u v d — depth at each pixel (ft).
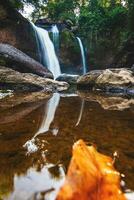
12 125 18.43
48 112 23.91
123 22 81.82
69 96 37.11
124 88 44.19
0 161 11.45
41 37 74.38
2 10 65.05
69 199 5.81
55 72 77.10
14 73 45.65
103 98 35.45
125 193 8.47
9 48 57.52
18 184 9.11
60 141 14.79
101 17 85.61
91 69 84.23
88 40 85.87
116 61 77.92
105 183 6.11
